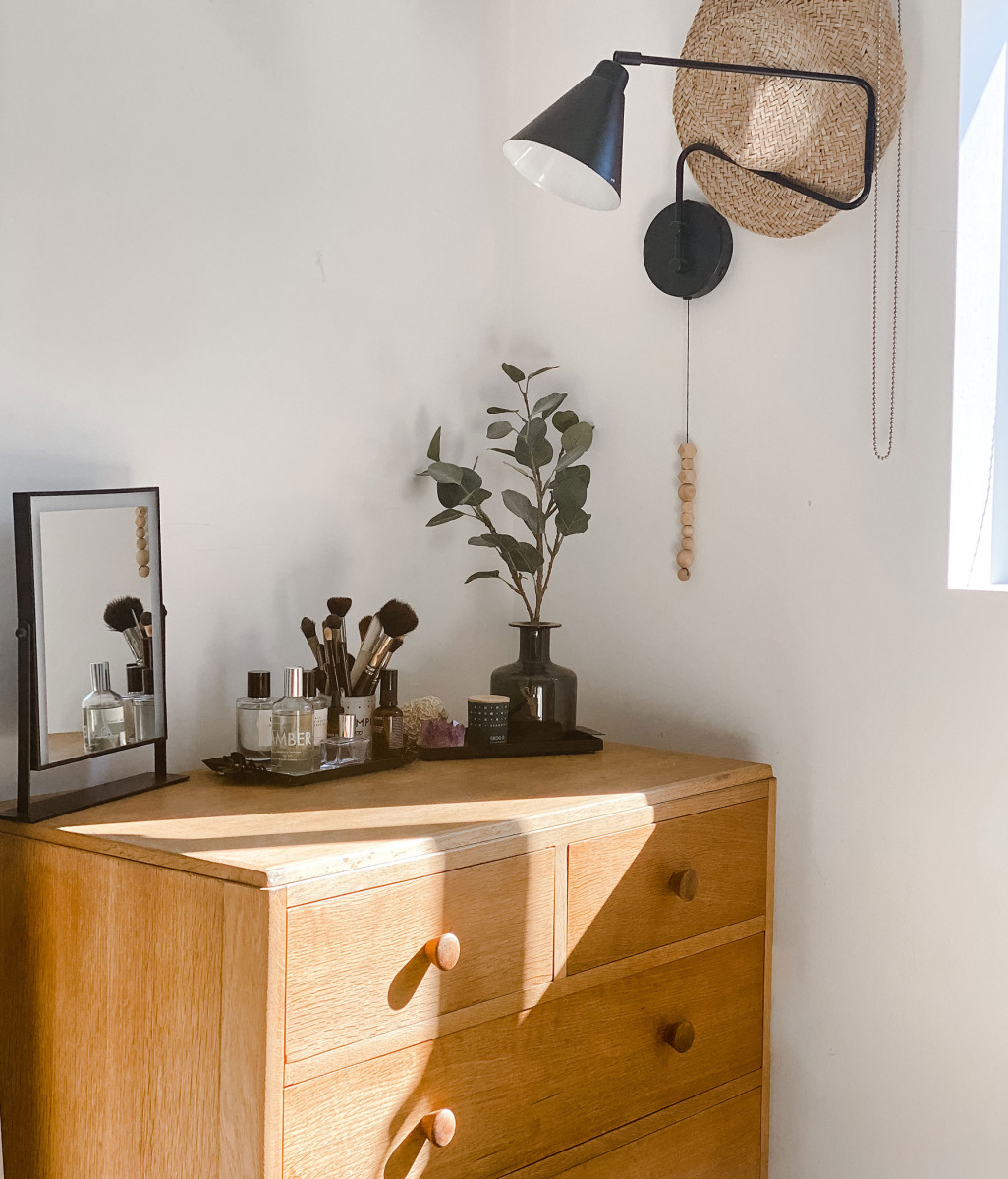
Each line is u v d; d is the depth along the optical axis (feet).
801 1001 5.91
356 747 5.33
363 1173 3.94
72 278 5.01
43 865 4.32
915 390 5.43
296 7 5.86
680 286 6.17
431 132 6.56
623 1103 4.94
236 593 5.69
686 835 5.19
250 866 3.70
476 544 6.05
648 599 6.54
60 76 4.95
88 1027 4.19
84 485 5.08
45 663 4.45
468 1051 4.30
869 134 5.22
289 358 5.89
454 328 6.74
